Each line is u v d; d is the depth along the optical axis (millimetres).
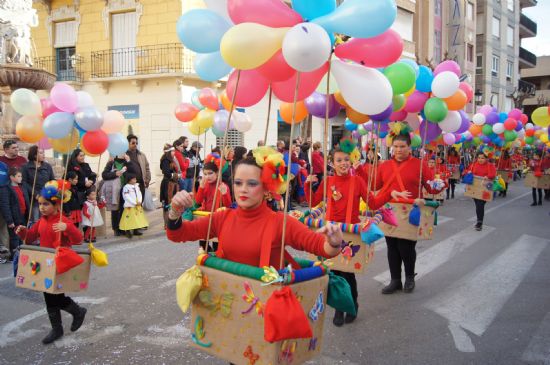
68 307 4352
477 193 9773
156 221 10891
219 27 3137
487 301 5387
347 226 4352
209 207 5965
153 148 17688
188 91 17438
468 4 35188
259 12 2746
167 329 4527
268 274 2381
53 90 4621
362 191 4668
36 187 7496
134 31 18125
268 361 2420
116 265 6918
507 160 16922
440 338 4363
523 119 12891
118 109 18297
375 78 3127
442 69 5773
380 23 2787
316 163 12109
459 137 10094
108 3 18438
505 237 9156
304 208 12086
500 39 39938
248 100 3516
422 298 5500
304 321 2314
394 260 5684
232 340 2566
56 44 19938
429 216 5594
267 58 2777
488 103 38562
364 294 5652
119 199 8930
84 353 4016
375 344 4230
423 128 6309
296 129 19328
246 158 2691
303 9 2873
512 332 4500
